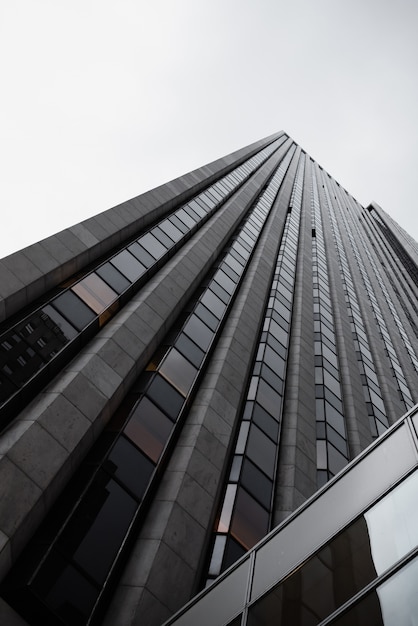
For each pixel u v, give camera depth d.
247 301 32.34
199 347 24.55
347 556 9.74
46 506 13.32
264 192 64.12
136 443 16.97
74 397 15.83
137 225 28.44
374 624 8.20
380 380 42.78
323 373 34.06
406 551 8.57
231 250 38.12
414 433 10.41
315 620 9.29
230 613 11.01
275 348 31.41
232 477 19.80
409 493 9.30
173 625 12.18
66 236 22.00
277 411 25.92
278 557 11.38
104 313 20.88
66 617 11.66
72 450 14.48
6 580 11.57
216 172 50.97
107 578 13.09
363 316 54.78
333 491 11.62
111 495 14.86
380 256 105.00
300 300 42.22
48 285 19.69
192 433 19.34
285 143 131.50
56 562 12.28
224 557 16.25
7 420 14.70
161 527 15.10
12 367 15.52
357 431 30.97
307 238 63.09
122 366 18.70
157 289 24.48
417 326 75.12
